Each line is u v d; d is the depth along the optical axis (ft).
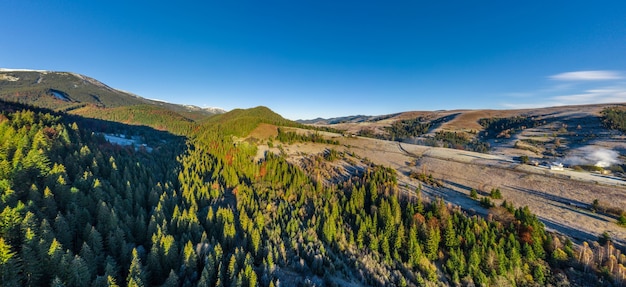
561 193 317.22
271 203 306.76
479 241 222.28
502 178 383.04
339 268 206.39
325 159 526.57
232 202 312.71
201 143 594.24
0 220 146.82
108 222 185.37
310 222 268.21
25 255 128.57
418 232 241.76
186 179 331.57
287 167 437.99
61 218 162.20
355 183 365.20
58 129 313.94
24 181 202.69
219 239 209.97
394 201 277.23
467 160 479.82
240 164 450.30
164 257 167.32
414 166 487.20
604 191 306.96
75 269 130.11
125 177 272.72
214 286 159.43
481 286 194.70
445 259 222.48
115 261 158.40
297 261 203.62
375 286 194.29
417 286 198.59
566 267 200.75
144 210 227.40
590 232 236.84
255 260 200.34
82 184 221.46
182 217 213.66
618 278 182.09
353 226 265.34
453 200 317.63
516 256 207.31
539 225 233.76
